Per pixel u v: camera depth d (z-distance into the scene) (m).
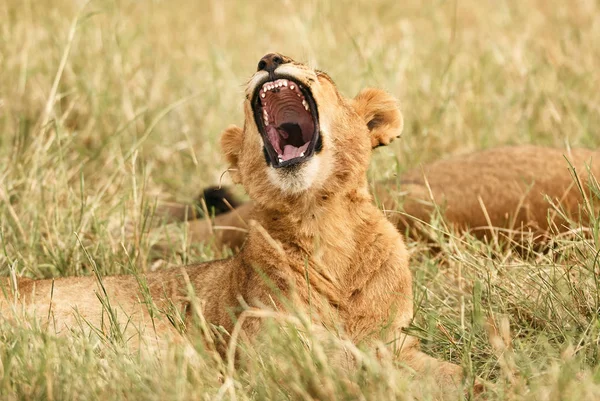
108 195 13.72
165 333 9.15
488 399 7.77
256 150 9.58
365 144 9.75
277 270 9.15
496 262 10.52
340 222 9.28
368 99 10.36
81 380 7.89
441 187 12.68
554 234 11.70
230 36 21.47
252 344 8.76
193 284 10.08
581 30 19.16
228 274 9.75
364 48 17.16
